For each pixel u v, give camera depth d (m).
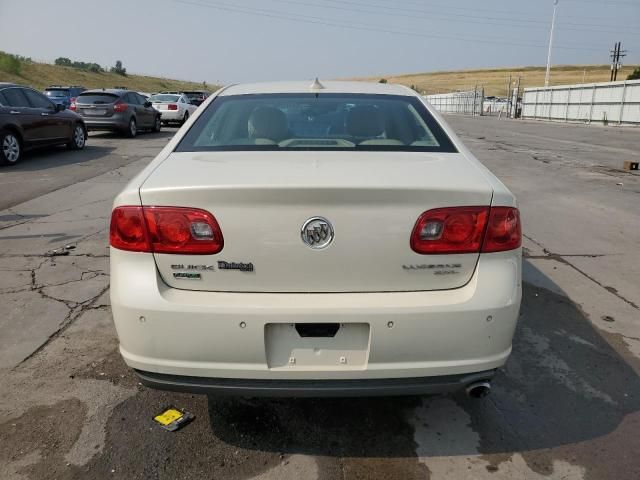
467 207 2.21
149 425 2.70
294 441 2.61
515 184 9.37
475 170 2.48
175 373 2.23
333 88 3.46
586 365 3.33
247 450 2.54
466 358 2.24
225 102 3.23
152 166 2.50
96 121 16.34
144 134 18.66
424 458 2.50
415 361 2.21
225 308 2.14
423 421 2.78
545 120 37.50
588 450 2.56
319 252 2.16
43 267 4.89
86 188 8.49
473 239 2.22
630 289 4.55
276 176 2.22
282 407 2.88
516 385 3.11
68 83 73.19
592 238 6.07
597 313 4.07
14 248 5.45
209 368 2.20
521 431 2.70
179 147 2.76
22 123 11.00
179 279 2.21
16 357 3.32
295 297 2.18
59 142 12.56
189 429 2.68
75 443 2.56
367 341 2.20
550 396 3.00
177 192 2.15
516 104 42.78
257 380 2.22
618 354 3.46
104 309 4.01
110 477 2.36
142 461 2.46
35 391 2.97
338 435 2.66
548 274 4.89
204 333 2.16
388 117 3.06
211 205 2.15
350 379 2.22
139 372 2.28
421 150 2.74
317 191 2.11
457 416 2.82
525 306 4.18
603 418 2.81
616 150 15.29
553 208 7.56
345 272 2.18
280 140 2.85
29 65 71.94
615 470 2.43
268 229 2.15
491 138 19.52
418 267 2.20
